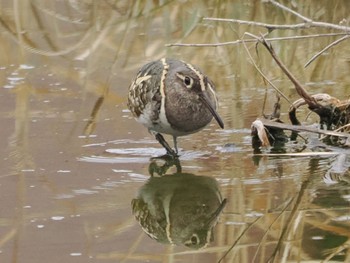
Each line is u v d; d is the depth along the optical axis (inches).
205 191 426.3
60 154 476.7
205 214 402.3
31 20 744.3
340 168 446.0
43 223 392.2
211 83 475.8
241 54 648.4
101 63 644.7
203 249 370.0
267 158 466.3
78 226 389.1
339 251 363.9
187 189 429.4
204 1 768.3
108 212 404.2
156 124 470.0
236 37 682.8
